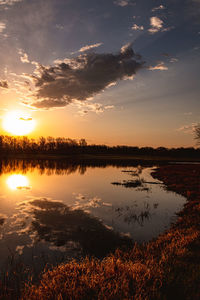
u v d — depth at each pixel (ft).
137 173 123.44
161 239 24.25
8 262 20.44
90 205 44.88
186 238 22.20
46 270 18.75
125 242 25.84
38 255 22.09
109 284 12.50
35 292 12.60
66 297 11.95
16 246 24.40
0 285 15.46
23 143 411.13
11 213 37.73
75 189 64.44
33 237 27.14
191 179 83.51
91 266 16.12
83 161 261.03
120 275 14.33
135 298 11.43
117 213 39.09
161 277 13.84
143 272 14.56
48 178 89.25
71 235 28.02
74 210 40.47
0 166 157.28
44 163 204.54
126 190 64.85
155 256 19.22
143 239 26.89
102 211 40.27
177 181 82.43
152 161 291.17
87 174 110.73
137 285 12.76
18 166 160.35
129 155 463.42
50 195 54.29
